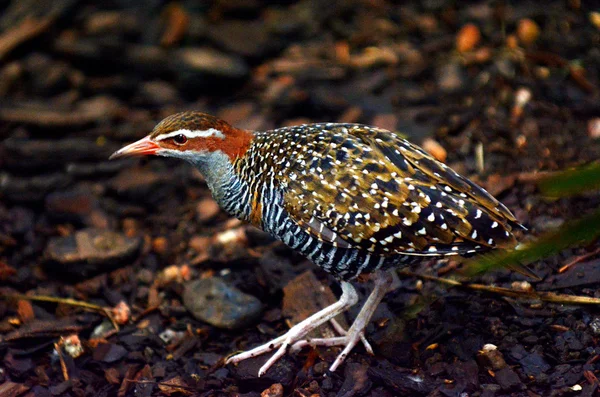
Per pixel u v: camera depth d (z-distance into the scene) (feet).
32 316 33.14
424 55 44.47
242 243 35.68
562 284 29.07
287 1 50.03
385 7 48.78
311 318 28.37
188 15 48.34
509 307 28.94
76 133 42.98
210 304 31.71
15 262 36.42
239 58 46.01
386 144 26.43
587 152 35.40
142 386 29.17
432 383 26.30
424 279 31.04
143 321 32.76
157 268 35.45
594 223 17.58
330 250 26.68
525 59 42.14
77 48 46.19
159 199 39.11
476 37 44.32
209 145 28.50
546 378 25.72
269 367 28.17
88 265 34.78
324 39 47.47
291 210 26.50
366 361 27.73
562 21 44.39
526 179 34.35
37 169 40.91
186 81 44.78
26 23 47.06
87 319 32.78
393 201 25.31
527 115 38.68
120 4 49.55
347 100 41.98
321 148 26.71
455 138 38.22
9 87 45.68
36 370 30.50
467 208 25.05
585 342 26.71
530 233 31.65
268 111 42.65
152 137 28.84
